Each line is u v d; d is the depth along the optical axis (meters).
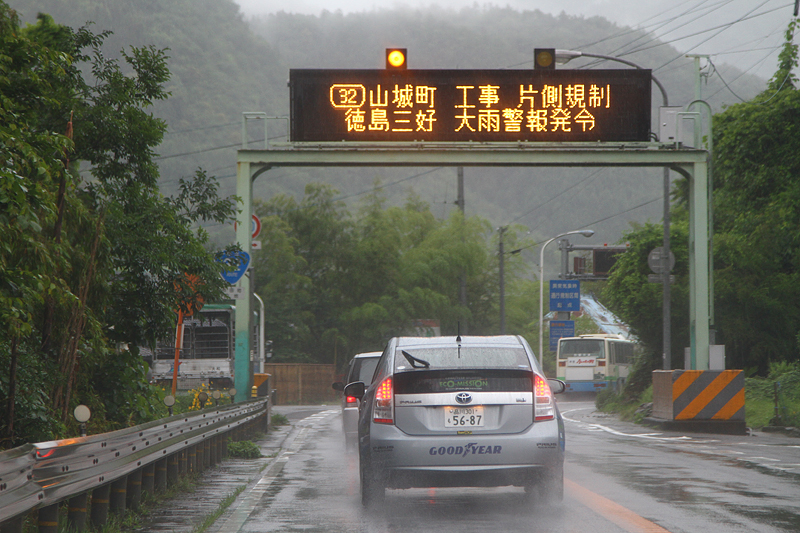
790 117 52.66
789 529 13.24
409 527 13.84
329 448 30.38
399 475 14.80
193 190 23.55
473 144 33.59
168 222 21.95
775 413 37.41
